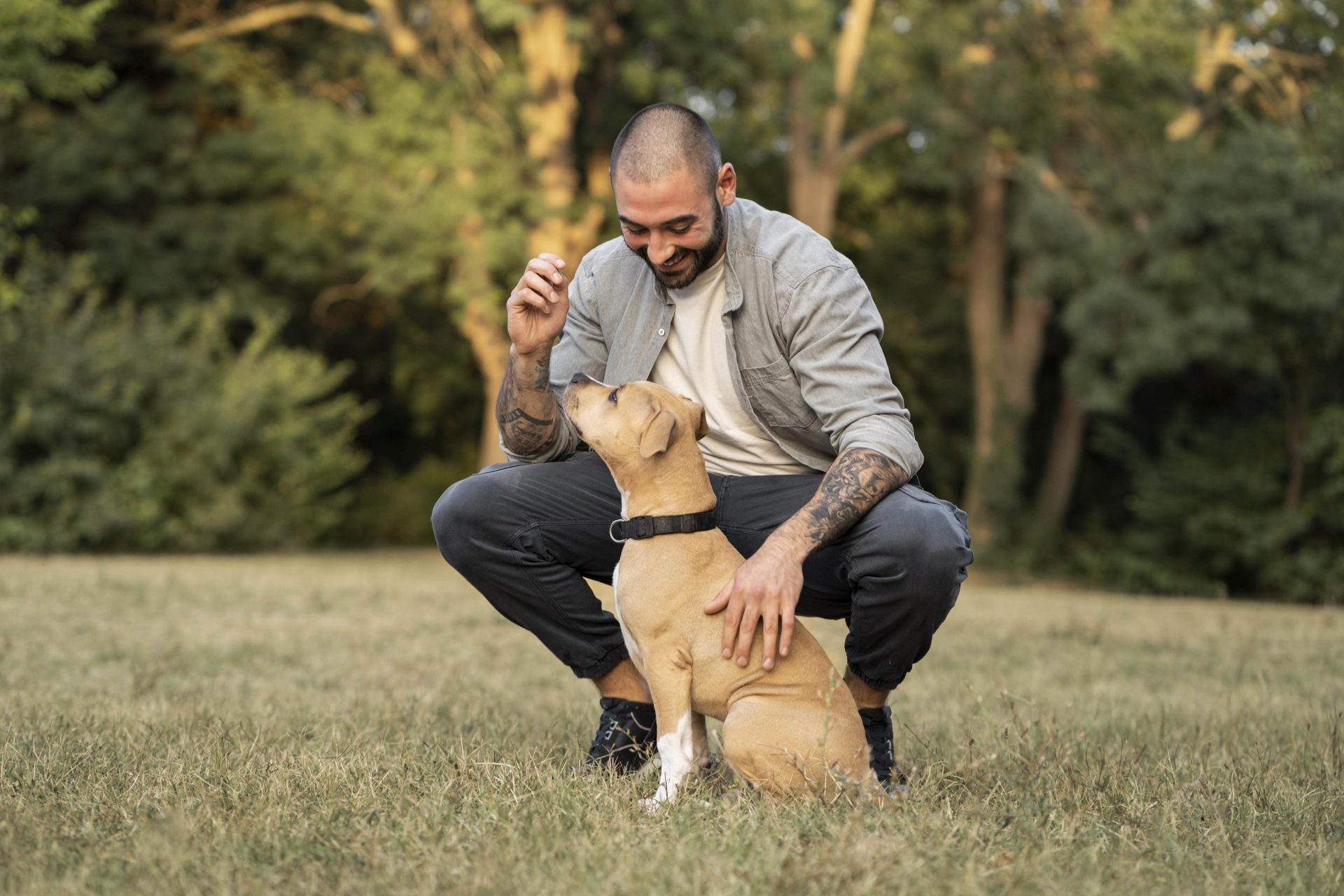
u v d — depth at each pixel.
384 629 7.64
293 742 3.61
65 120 18.34
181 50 19.17
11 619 7.51
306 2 19.50
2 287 14.74
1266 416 16.30
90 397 15.00
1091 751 3.71
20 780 3.00
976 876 2.31
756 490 3.51
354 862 2.43
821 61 17.33
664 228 3.13
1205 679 6.31
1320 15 15.73
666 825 2.69
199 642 6.76
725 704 3.06
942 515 3.15
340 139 17.55
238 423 16.25
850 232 21.91
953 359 22.45
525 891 2.24
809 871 2.28
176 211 18.61
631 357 3.54
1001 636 8.28
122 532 15.36
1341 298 14.27
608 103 18.78
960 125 17.19
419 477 22.78
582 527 3.55
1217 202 14.28
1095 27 16.30
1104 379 15.47
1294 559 15.22
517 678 5.78
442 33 17.72
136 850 2.40
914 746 4.01
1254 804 3.04
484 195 17.02
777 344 3.37
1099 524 19.20
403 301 22.61
